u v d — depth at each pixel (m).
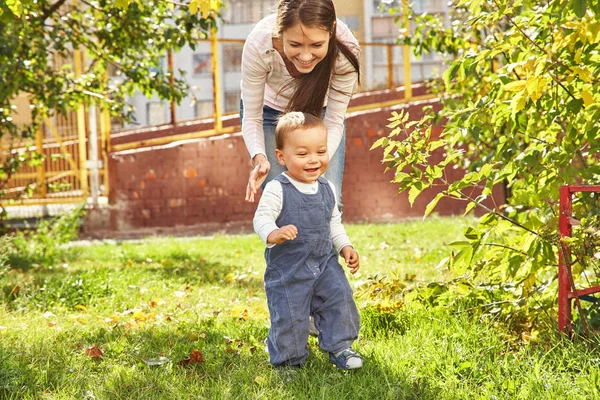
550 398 2.74
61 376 3.28
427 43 6.59
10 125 9.21
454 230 10.43
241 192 14.41
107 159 14.25
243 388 3.04
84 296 5.65
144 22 8.92
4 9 4.02
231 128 14.76
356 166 14.65
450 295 4.16
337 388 3.01
